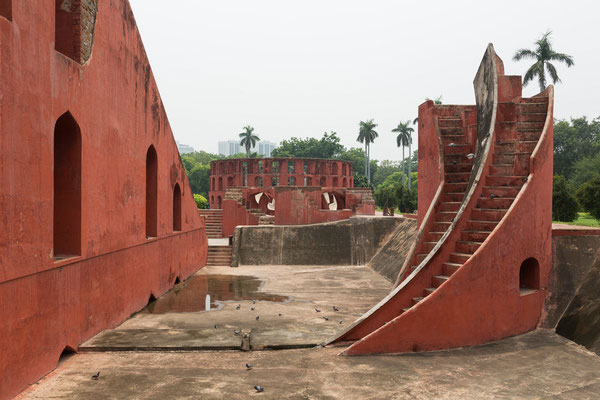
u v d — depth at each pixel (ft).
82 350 24.12
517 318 26.27
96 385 19.22
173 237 46.37
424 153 42.98
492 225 28.25
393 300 27.02
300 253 65.57
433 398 17.80
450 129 38.78
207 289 45.83
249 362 22.31
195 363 22.13
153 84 39.17
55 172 24.73
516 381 19.60
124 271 31.86
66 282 22.98
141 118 35.70
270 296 42.32
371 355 23.17
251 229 68.74
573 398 17.89
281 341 25.22
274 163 191.31
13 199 18.29
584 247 29.68
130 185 33.06
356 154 278.67
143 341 24.95
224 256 66.23
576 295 27.53
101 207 27.73
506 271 25.86
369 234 67.36
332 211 73.92
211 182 158.30
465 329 24.58
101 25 27.73
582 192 67.87
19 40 18.78
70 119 23.91
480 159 32.07
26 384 19.03
